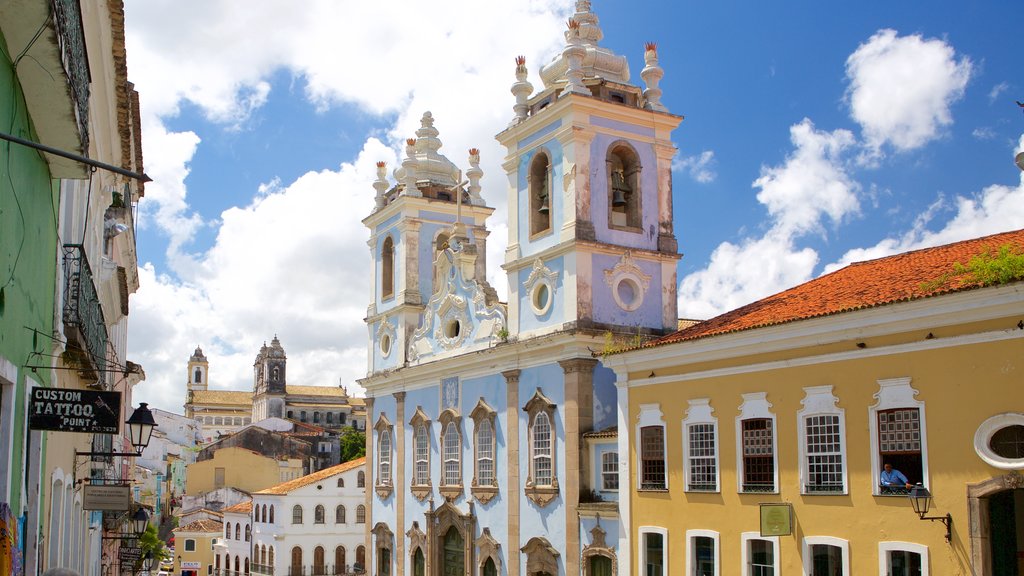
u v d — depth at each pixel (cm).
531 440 3006
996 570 1680
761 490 2092
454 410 3488
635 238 3039
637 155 3094
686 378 2311
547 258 3034
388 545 3912
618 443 2573
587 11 3225
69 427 1123
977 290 1664
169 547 8444
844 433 1930
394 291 4075
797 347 2048
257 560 6919
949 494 1725
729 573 2145
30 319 1118
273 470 9375
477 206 4119
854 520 1891
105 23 1492
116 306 2638
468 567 3278
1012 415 1634
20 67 981
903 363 1830
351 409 15762
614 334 2880
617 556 2577
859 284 2152
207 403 16550
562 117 3023
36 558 1169
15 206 983
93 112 1588
